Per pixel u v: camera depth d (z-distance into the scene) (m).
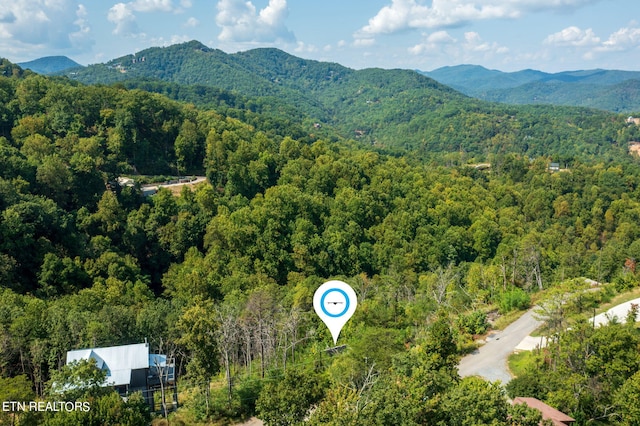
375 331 50.53
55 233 82.44
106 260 79.69
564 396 42.16
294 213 116.06
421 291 83.94
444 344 45.62
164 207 102.44
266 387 39.00
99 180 103.19
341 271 104.06
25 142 108.06
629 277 76.00
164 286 85.19
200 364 43.88
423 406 32.19
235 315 56.41
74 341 47.47
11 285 68.06
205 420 44.00
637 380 40.25
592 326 48.72
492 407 32.09
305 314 63.03
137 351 44.34
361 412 31.39
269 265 95.62
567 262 109.50
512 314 68.69
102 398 34.59
